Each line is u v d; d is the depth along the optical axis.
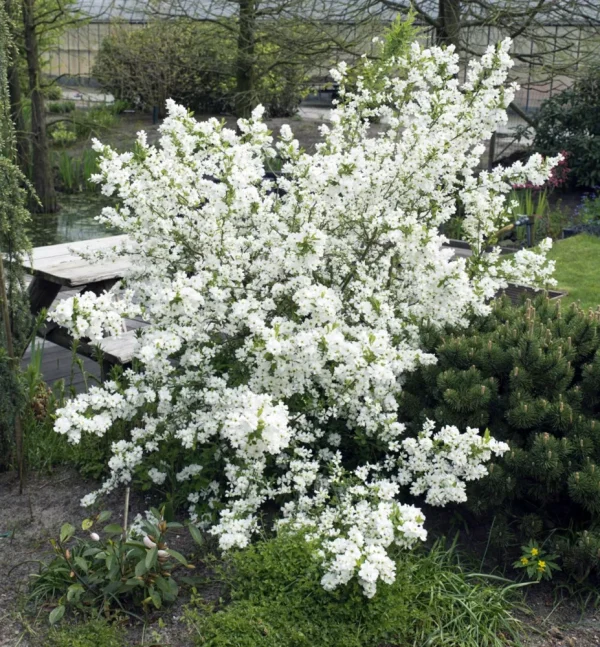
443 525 3.91
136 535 3.54
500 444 3.37
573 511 3.76
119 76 18.97
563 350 3.88
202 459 3.94
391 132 4.72
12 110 14.02
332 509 3.46
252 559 3.26
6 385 4.11
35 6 14.05
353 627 3.02
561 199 12.34
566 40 11.81
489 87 4.54
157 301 3.74
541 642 3.18
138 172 3.96
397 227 3.83
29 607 3.32
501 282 4.46
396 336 4.04
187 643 3.09
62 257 6.33
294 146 4.04
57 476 4.44
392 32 5.33
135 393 3.67
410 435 3.95
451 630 3.14
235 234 4.16
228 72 15.39
